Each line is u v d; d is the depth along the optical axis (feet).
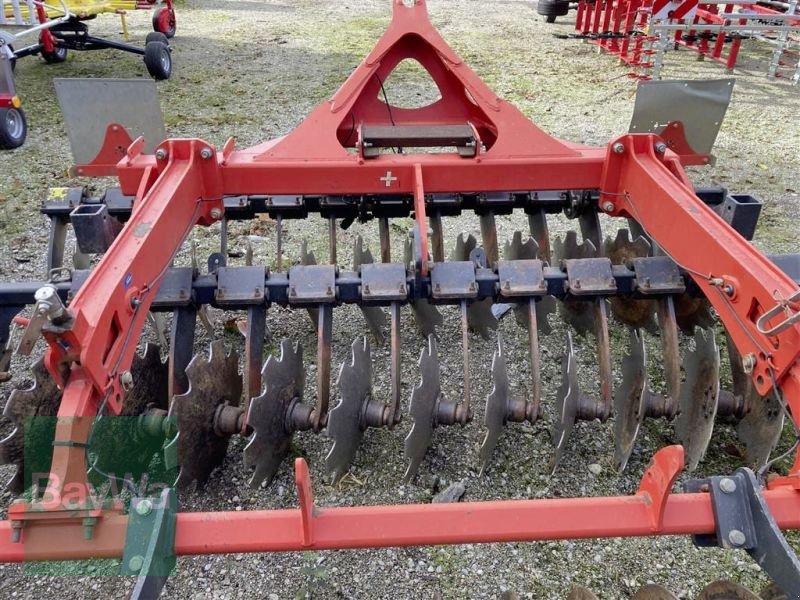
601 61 32.17
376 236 16.65
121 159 11.02
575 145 11.23
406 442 8.31
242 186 10.27
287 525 5.65
